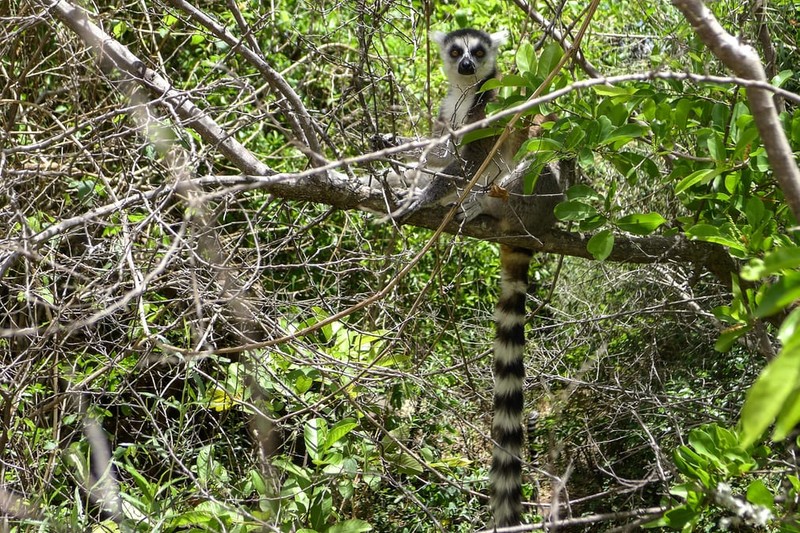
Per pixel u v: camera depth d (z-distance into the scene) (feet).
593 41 23.16
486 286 24.09
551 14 19.10
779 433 6.11
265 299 16.01
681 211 19.75
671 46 17.25
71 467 15.90
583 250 17.31
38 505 14.24
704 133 14.38
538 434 20.18
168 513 13.96
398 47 24.02
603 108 14.65
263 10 22.31
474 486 18.45
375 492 17.85
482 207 18.16
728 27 17.43
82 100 19.11
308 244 20.99
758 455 11.80
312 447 14.92
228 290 14.80
